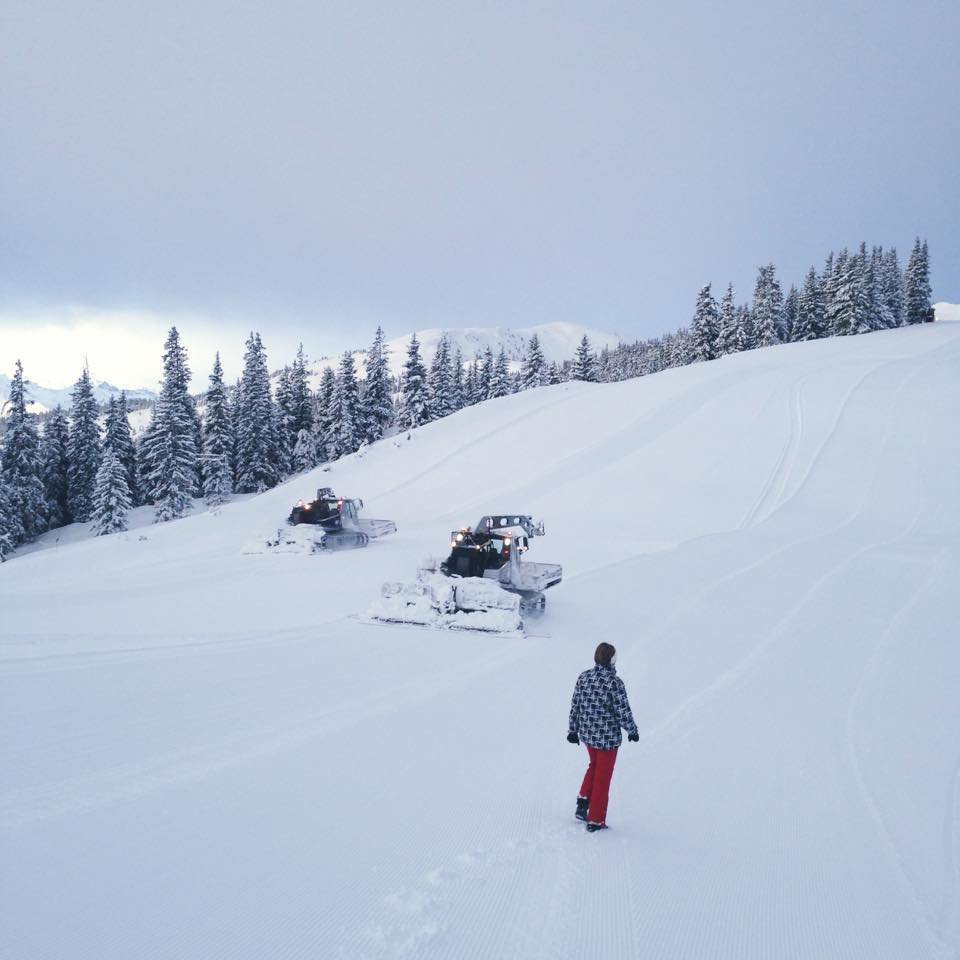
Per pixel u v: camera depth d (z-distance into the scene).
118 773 6.14
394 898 4.34
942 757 8.27
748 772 7.39
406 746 7.28
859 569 19.88
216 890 4.36
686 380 53.62
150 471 60.72
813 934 4.44
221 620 13.27
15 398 54.66
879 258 98.44
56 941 3.76
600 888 4.68
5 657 9.89
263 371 67.12
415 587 13.89
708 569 20.02
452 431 51.16
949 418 37.91
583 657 11.62
